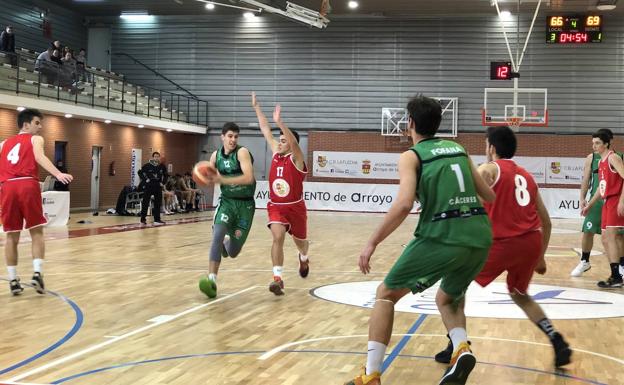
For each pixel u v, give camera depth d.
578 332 4.98
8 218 6.27
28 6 22.38
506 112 21.66
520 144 23.06
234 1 21.81
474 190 3.25
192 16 25.34
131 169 22.48
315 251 10.80
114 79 21.78
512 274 4.04
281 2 23.42
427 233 3.17
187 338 4.65
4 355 4.12
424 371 3.86
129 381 3.58
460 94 23.62
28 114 6.38
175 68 25.45
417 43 23.89
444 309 3.50
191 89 25.36
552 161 22.86
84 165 20.02
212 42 25.22
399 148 23.78
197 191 22.23
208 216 19.09
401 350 4.36
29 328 4.93
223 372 3.79
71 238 12.24
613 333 4.95
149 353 4.21
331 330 4.96
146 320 5.26
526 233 3.90
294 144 6.46
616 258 7.22
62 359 4.04
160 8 24.50
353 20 24.27
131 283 7.20
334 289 6.96
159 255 9.83
